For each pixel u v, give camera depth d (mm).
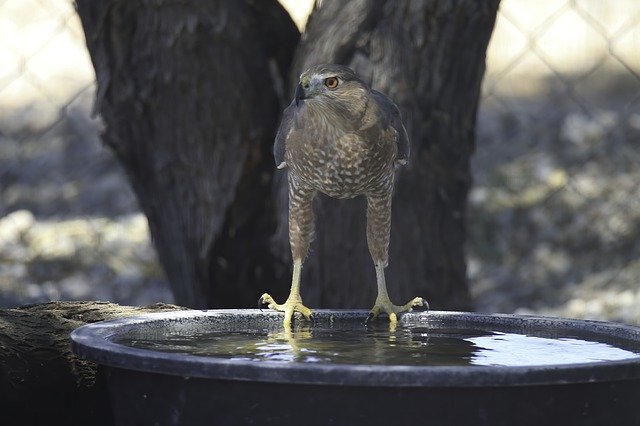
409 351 5301
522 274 12797
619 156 15773
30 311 5895
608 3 21703
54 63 20734
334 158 6148
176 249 8352
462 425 4191
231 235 8094
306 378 4086
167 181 8062
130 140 8031
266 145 7961
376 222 6555
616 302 11633
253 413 4273
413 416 4168
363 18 7402
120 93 7840
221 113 7789
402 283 7734
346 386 4141
